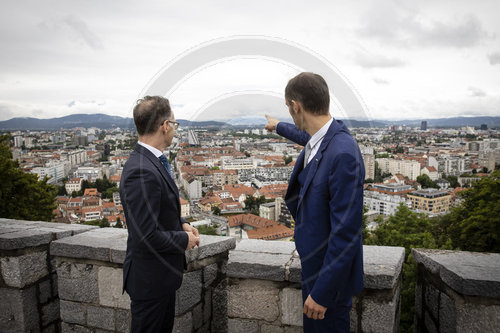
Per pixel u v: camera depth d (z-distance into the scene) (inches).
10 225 148.0
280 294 104.4
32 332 130.9
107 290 120.9
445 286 93.4
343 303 77.2
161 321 91.4
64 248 123.6
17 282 126.7
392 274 91.8
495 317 82.7
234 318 110.4
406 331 358.0
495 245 626.5
